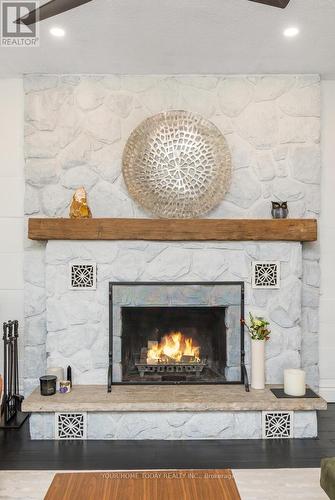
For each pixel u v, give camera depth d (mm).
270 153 3754
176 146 3662
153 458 2732
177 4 2656
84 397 3115
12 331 3729
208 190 3670
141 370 3473
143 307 3512
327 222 3855
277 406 3020
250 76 3756
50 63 3506
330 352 3857
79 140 3723
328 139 3865
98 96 3730
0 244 3781
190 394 3184
